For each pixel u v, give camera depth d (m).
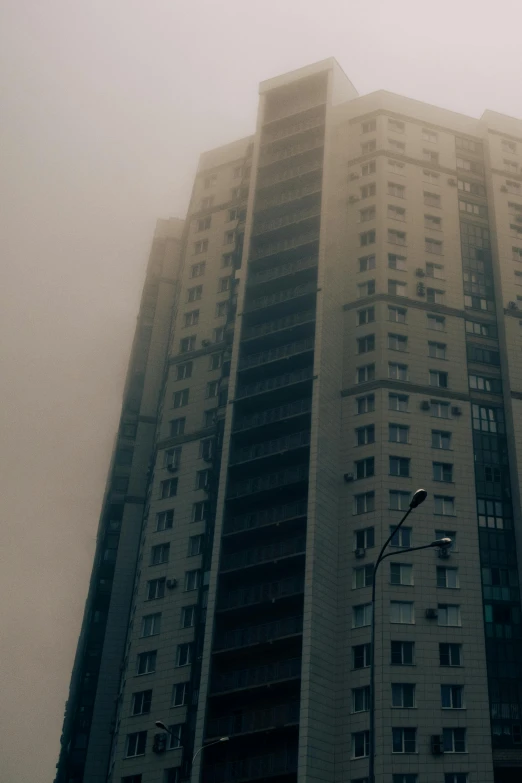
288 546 65.94
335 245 81.44
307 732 56.66
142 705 68.25
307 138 89.69
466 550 66.69
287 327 77.00
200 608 70.19
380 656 60.62
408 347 75.94
